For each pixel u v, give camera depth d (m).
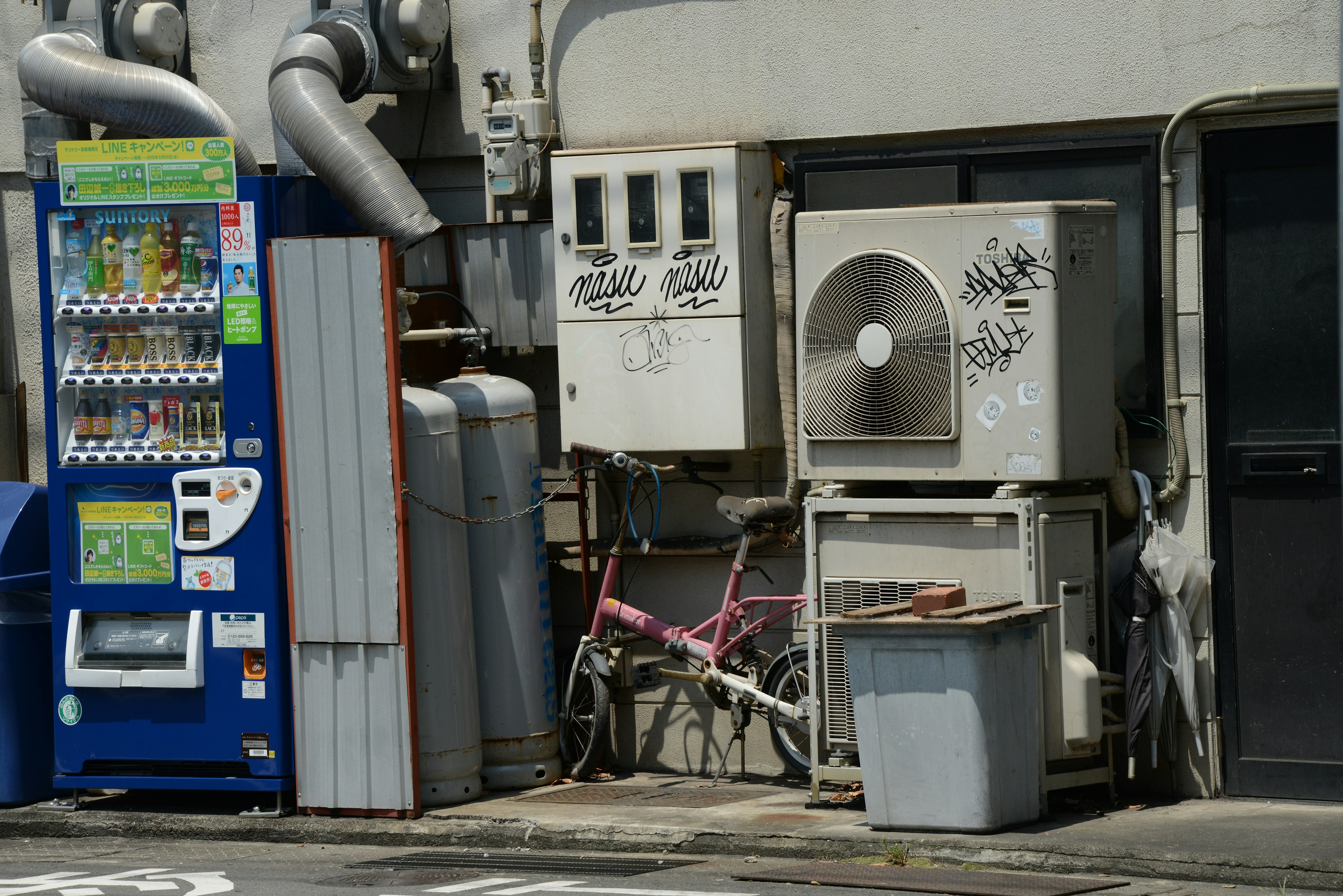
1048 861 8.98
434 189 12.84
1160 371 10.70
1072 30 10.75
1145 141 10.62
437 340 11.80
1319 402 10.30
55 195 11.12
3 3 13.41
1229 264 10.51
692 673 11.76
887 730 9.61
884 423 10.26
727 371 11.43
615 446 11.78
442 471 11.01
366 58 12.12
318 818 10.82
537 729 11.61
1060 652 9.94
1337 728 10.29
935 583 10.16
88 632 11.29
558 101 12.29
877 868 9.16
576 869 9.52
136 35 12.68
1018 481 9.92
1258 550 10.46
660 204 11.55
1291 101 10.13
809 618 10.56
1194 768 10.54
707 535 12.05
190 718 11.02
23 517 11.61
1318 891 8.43
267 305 10.77
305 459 10.73
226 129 12.03
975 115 11.05
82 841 11.06
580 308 11.84
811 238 10.46
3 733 11.49
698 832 9.89
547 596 11.83
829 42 11.43
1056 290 9.72
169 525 11.06
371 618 10.67
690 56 11.84
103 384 11.05
